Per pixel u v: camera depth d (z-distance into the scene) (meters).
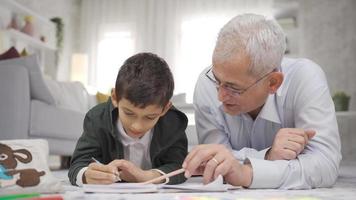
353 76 5.00
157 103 1.02
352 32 5.04
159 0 5.82
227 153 0.96
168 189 0.92
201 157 0.95
